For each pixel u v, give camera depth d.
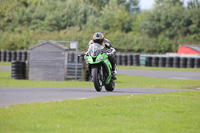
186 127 22.31
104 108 26.80
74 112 25.05
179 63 127.88
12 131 19.94
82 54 38.34
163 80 79.12
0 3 168.12
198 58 125.06
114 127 21.08
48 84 59.78
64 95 36.16
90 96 35.34
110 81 40.81
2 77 78.31
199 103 30.98
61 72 75.81
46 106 27.45
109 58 38.25
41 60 76.19
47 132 19.80
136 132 20.05
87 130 20.22
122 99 31.84
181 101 31.86
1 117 23.36
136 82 72.38
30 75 76.50
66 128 20.67
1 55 148.12
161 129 21.20
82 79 75.19
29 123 21.70
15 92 38.94
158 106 28.59
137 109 26.94
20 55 147.12
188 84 69.12
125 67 127.50
